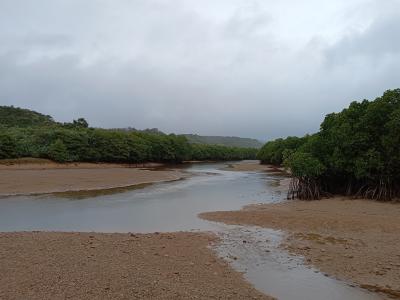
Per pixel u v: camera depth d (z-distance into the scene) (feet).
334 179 118.93
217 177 210.59
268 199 114.93
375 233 63.46
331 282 40.91
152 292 35.35
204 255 50.70
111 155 319.47
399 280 41.01
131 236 60.64
